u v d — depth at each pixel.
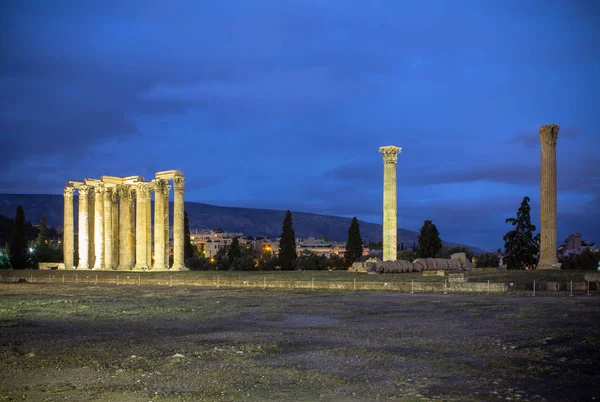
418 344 21.30
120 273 80.44
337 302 38.91
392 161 71.94
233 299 43.16
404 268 64.25
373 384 15.25
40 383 15.84
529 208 84.19
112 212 97.69
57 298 46.12
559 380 15.36
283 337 23.53
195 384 15.48
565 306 31.91
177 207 85.19
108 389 15.07
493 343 20.98
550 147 57.84
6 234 175.38
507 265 84.44
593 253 97.75
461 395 13.93
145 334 24.97
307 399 13.89
